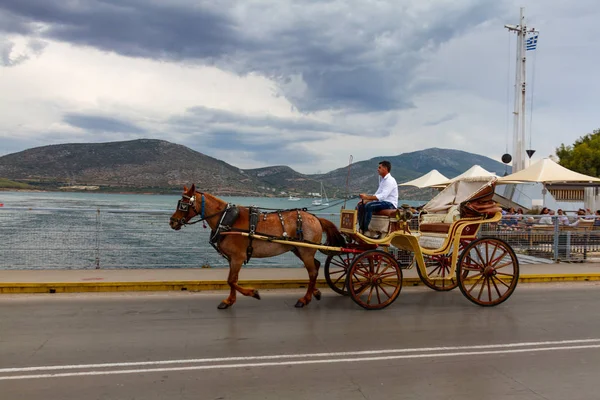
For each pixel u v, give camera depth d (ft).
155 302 32.24
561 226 51.80
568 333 25.54
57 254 42.70
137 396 16.75
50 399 16.42
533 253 50.37
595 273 43.62
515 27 95.96
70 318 27.50
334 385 17.98
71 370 19.20
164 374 18.88
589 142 131.44
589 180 62.18
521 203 87.25
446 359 21.11
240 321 27.35
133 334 24.40
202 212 31.12
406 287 39.40
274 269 44.75
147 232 44.27
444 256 35.24
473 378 18.89
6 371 19.03
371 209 32.07
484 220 32.58
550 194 82.84
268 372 19.24
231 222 30.53
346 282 30.35
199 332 24.93
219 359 20.74
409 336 24.62
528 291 38.06
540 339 24.35
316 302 32.94
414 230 32.99
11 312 28.86
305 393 17.20
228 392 17.21
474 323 27.48
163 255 44.50
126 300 32.81
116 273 40.09
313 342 23.40
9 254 41.98
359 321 27.66
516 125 97.35
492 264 33.63
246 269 44.70
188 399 16.56
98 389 17.31
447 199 37.17
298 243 31.04
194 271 41.65
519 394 17.35
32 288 34.78
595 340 24.26
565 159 134.51
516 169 97.19
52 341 23.02
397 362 20.63
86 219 43.16
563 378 18.99
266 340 23.65
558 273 43.52
